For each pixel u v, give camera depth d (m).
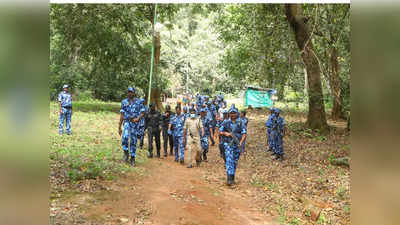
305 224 4.71
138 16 19.62
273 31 10.33
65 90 10.37
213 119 13.05
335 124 17.09
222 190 6.27
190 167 8.43
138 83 19.91
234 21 14.30
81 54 19.95
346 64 7.96
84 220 3.70
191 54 39.75
